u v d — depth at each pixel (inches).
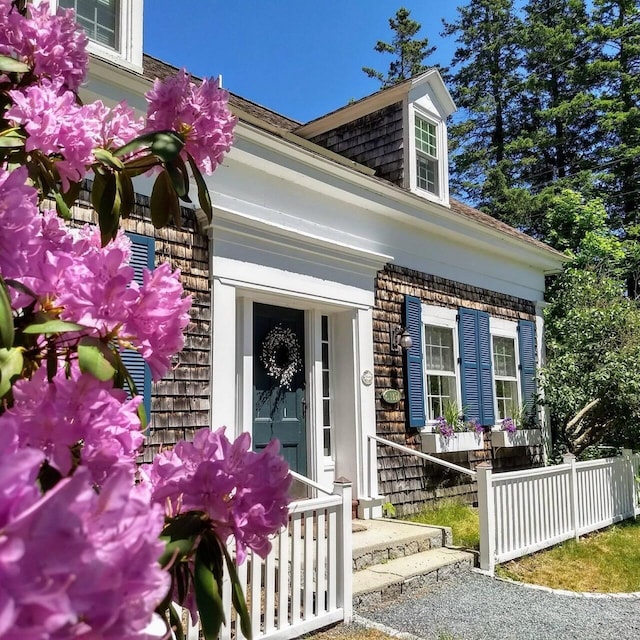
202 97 64.4
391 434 261.4
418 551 209.9
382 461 254.5
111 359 39.8
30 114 52.6
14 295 43.6
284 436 227.9
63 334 44.4
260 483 43.3
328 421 250.4
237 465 44.4
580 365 353.4
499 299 350.3
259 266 211.5
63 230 57.7
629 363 327.0
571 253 537.0
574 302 402.0
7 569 20.6
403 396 270.7
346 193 244.8
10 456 22.6
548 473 243.8
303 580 157.4
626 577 209.8
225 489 42.2
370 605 169.3
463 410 303.4
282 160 216.5
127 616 24.8
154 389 175.2
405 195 268.1
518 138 881.5
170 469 44.5
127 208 64.2
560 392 347.3
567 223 574.2
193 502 42.4
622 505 295.4
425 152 324.5
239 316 216.5
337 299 242.1
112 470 38.9
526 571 212.1
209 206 65.7
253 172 213.9
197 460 45.3
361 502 238.8
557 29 889.5
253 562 134.1
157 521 29.3
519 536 224.8
